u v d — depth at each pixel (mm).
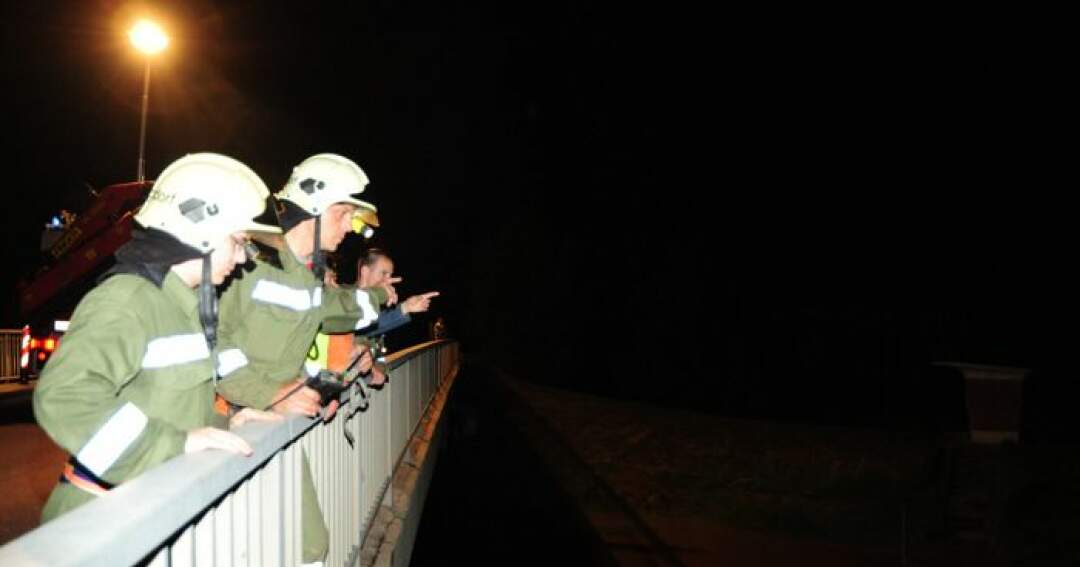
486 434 17609
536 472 16094
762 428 20484
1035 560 11461
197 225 2250
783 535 14031
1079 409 21891
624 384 31031
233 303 2926
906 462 17578
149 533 1384
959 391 26703
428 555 10875
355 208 3434
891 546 13539
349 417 4039
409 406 7195
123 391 2160
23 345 14078
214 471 1781
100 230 11164
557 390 25281
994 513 12438
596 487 16000
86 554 1152
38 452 7789
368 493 4672
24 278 11984
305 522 3006
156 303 2180
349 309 4059
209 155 2318
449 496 13609
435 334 23484
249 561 2266
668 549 12891
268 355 2965
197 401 2311
